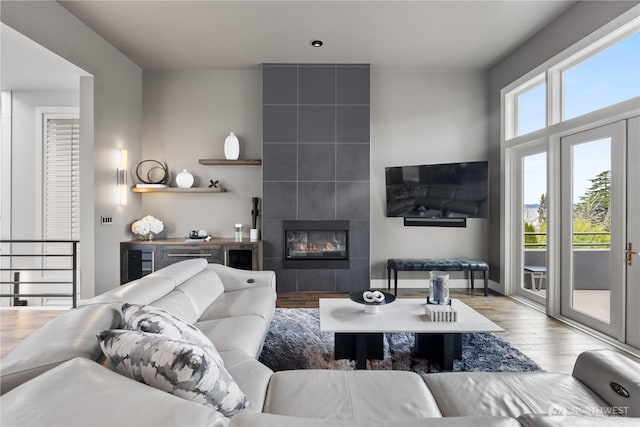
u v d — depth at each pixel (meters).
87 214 3.79
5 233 4.57
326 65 4.67
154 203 4.94
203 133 4.94
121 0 3.25
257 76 4.95
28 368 1.04
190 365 1.06
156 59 4.57
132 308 1.44
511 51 4.36
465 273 4.98
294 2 3.31
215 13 3.49
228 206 4.97
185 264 2.80
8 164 4.57
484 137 4.97
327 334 3.08
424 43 4.14
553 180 3.67
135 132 4.69
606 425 0.74
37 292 4.61
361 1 3.29
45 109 4.57
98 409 0.73
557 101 3.65
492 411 1.30
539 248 4.11
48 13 3.15
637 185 2.80
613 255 3.01
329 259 4.67
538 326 3.36
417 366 2.49
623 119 2.90
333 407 1.31
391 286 4.98
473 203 4.33
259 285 3.16
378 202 4.98
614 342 2.92
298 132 4.65
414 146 4.97
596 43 3.09
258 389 1.44
